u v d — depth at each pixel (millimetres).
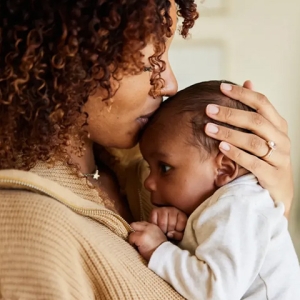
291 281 939
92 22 753
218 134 930
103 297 825
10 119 797
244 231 883
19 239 778
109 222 885
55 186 831
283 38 1612
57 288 757
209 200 934
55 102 789
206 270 860
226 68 1650
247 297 923
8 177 805
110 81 817
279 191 998
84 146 921
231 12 1603
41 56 757
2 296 779
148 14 780
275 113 1004
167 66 929
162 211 981
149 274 871
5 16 759
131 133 937
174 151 958
